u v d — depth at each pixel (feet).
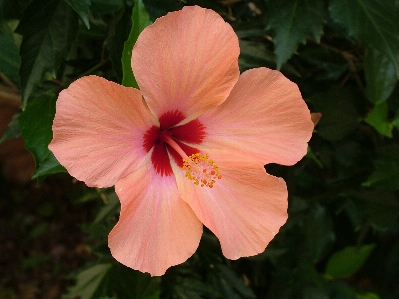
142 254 0.53
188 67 0.50
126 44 0.52
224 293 0.87
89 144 0.48
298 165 0.87
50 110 0.64
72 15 0.60
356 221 0.98
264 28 0.69
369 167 0.85
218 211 0.55
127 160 0.52
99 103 0.47
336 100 0.77
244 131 0.55
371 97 0.73
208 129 0.56
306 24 0.64
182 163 0.57
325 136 0.77
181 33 0.47
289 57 0.64
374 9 0.64
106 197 0.78
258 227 0.55
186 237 0.55
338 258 0.93
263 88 0.52
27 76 0.60
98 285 0.79
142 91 0.49
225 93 0.51
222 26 0.48
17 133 0.69
